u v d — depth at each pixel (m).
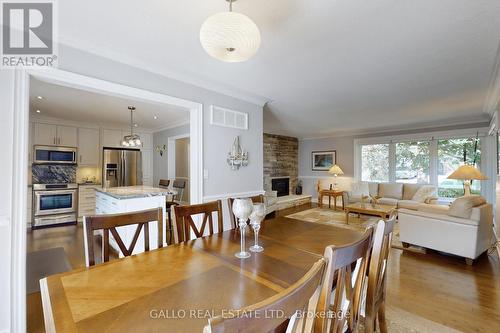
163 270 1.11
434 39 2.00
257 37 1.33
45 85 3.05
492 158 4.87
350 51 2.21
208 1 1.54
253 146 3.65
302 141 8.29
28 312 1.92
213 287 0.95
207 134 3.04
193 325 0.72
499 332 1.71
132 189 3.94
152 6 1.59
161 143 6.20
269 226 1.94
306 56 2.31
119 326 0.71
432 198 5.05
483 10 1.62
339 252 0.81
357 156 6.98
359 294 1.10
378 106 4.16
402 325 1.78
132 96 2.39
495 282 2.45
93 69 2.13
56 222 4.84
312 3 1.55
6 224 1.64
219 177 3.17
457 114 4.64
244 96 3.47
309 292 0.61
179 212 1.67
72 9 1.61
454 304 2.06
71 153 5.20
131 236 3.03
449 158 5.46
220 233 1.74
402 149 6.19
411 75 2.77
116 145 5.89
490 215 3.18
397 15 1.68
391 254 3.26
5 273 1.64
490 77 2.81
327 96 3.57
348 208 4.88
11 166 1.67
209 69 2.61
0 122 1.65
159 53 2.25
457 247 2.94
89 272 1.08
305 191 8.20
